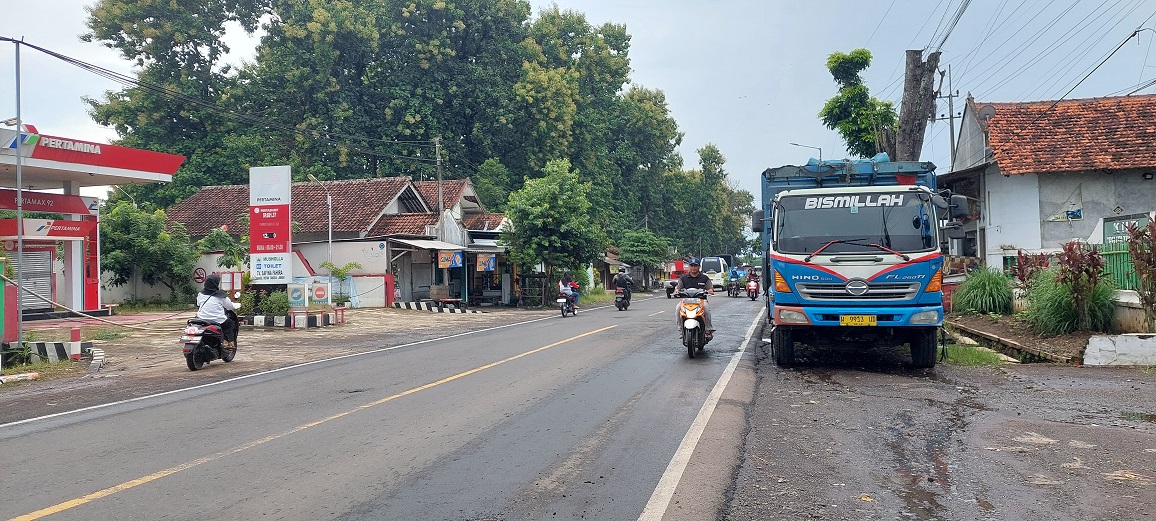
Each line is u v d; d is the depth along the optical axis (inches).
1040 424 287.4
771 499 198.4
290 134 1696.6
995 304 646.5
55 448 260.4
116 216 1058.7
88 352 534.9
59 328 749.3
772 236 448.8
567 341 614.9
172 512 189.2
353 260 1192.8
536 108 1770.4
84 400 370.3
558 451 247.3
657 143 2361.0
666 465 230.1
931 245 418.0
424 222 1286.9
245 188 1469.0
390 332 765.3
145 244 1044.5
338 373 448.1
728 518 183.9
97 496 202.7
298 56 1651.1
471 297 1398.9
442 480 215.0
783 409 318.7
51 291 871.1
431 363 482.9
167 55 1659.7
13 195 800.3
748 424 288.8
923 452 246.2
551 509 190.1
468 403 333.4
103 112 1640.0
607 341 609.6
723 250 3538.4
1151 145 794.8
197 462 237.5
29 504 196.1
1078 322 493.4
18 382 443.5
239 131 1685.5
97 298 919.7
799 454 243.8
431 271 1320.1
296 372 460.4
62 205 860.6
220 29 1727.4
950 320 671.1
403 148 1676.9
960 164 1178.0
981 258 938.7
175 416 317.7
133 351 592.1
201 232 1330.0
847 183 514.9
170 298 1106.7
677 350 539.5
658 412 311.0
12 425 305.7
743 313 973.2
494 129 1795.0
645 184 2433.6
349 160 1690.5
